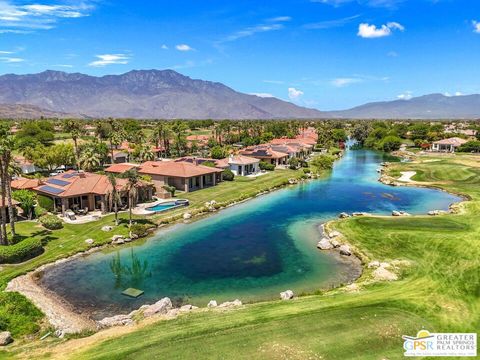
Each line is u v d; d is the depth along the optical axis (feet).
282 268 132.26
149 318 93.45
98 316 100.94
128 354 74.69
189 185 263.90
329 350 73.87
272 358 71.72
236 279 124.06
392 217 182.50
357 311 89.45
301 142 478.59
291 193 261.44
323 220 191.62
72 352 77.41
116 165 290.97
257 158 369.09
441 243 138.00
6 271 126.62
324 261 137.39
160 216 193.06
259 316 89.04
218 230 176.55
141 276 126.72
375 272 119.14
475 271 111.96
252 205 225.76
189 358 72.43
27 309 99.35
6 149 142.72
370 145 592.60
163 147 441.68
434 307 91.71
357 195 252.21
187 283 121.39
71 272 130.00
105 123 474.08
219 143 492.95
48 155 307.37
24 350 79.46
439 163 361.30
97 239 157.58
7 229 164.66
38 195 197.26
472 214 184.03
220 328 83.61
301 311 90.89
